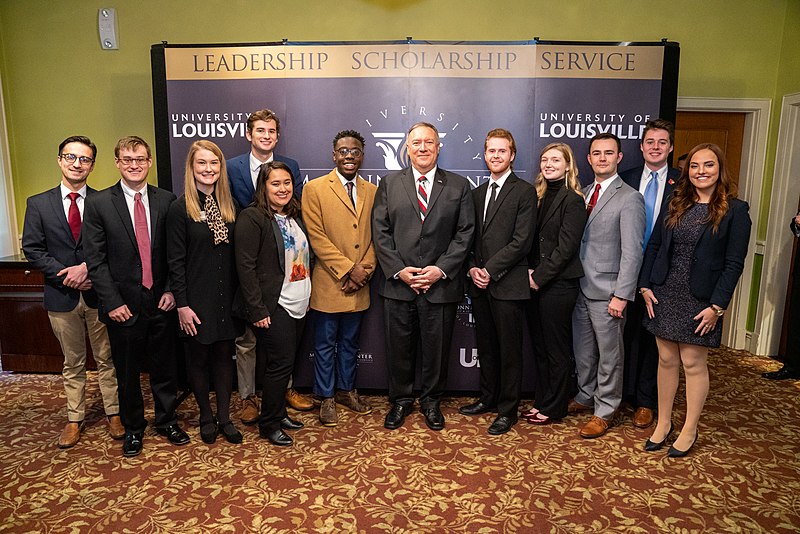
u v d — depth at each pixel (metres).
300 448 2.79
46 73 4.09
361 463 2.63
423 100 3.31
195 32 3.99
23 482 2.47
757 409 3.28
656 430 2.77
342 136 2.96
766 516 2.21
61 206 2.76
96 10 4.00
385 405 3.34
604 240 2.85
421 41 3.27
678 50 3.27
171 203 2.62
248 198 3.17
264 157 3.14
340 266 2.91
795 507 2.27
